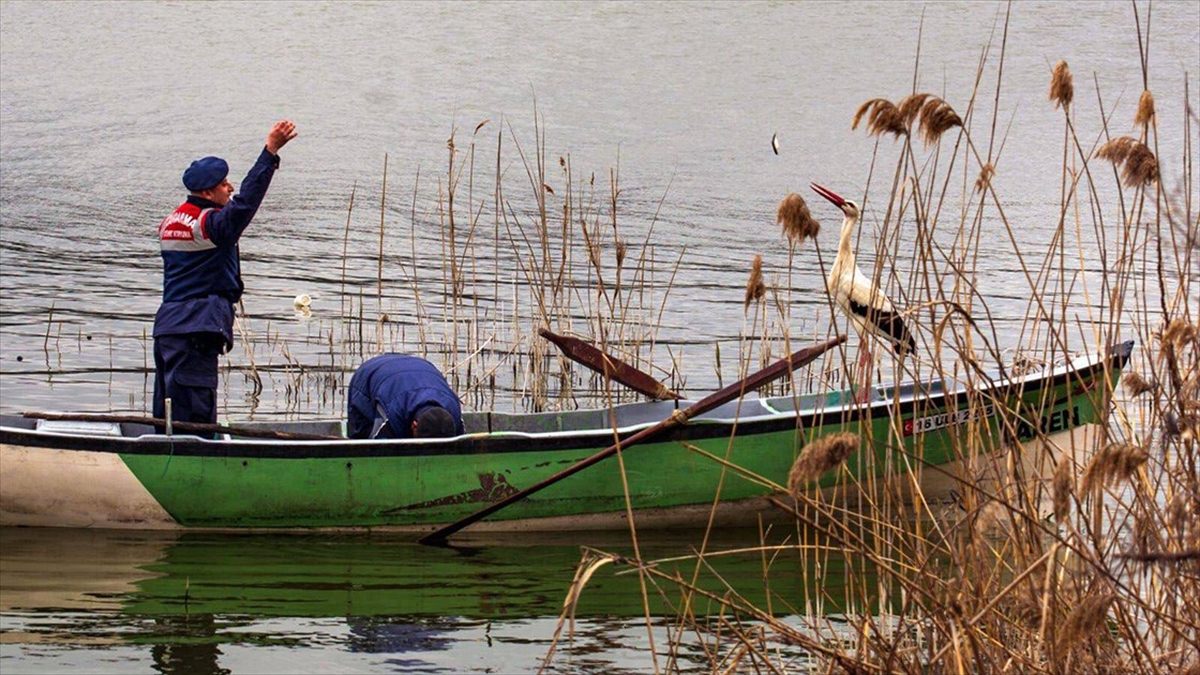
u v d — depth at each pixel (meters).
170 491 10.50
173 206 23.62
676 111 31.73
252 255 20.34
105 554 10.00
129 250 20.67
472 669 7.81
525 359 15.42
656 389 11.12
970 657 6.25
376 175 25.72
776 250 21.05
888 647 6.43
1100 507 5.93
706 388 14.38
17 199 23.48
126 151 27.47
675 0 44.84
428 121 30.62
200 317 10.80
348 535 10.63
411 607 8.95
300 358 15.52
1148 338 7.38
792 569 9.78
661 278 19.20
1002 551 6.60
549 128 29.97
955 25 40.34
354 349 15.87
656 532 10.91
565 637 8.38
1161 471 6.32
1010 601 6.67
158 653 8.01
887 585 7.12
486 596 9.21
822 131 29.88
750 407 11.87
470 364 14.59
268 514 10.58
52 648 8.04
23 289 18.20
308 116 30.86
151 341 16.11
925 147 6.77
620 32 40.69
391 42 39.28
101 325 16.69
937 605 6.34
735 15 42.66
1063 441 9.87
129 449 10.43
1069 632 5.68
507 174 26.02
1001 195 23.97
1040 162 26.45
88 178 25.23
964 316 7.05
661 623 8.64
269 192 24.33
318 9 43.88
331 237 21.52
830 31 40.25
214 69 35.78
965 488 6.95
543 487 10.41
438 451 10.55
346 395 14.34
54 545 10.20
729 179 25.89
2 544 10.20
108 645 8.12
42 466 10.45
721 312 17.47
